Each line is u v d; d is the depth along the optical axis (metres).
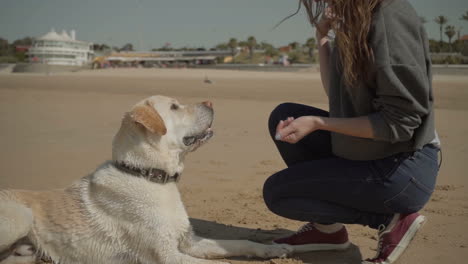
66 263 3.33
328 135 3.47
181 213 3.38
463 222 4.03
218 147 7.63
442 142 7.79
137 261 3.31
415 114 2.70
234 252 3.44
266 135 8.77
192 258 3.21
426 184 2.95
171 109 3.45
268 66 72.75
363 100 2.84
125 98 17.33
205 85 25.08
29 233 3.29
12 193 3.38
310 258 3.42
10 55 133.75
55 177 5.68
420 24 2.75
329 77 3.26
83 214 3.31
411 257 3.31
